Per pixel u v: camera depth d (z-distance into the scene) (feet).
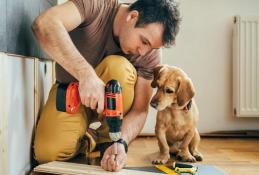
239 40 6.56
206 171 3.82
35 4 4.23
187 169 3.68
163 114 4.40
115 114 3.17
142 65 4.24
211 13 6.79
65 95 3.51
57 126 3.65
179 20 3.64
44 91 4.83
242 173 3.93
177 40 6.79
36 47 4.33
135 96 4.20
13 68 3.25
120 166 3.33
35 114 4.15
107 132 4.39
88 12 3.75
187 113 4.36
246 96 6.60
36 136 3.75
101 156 4.29
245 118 6.81
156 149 5.34
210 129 6.82
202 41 6.81
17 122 3.38
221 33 6.81
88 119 4.00
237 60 6.57
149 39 3.54
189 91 4.17
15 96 3.32
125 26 3.75
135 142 6.06
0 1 2.87
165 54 6.80
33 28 3.34
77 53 3.25
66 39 3.25
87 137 4.44
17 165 3.37
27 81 3.78
